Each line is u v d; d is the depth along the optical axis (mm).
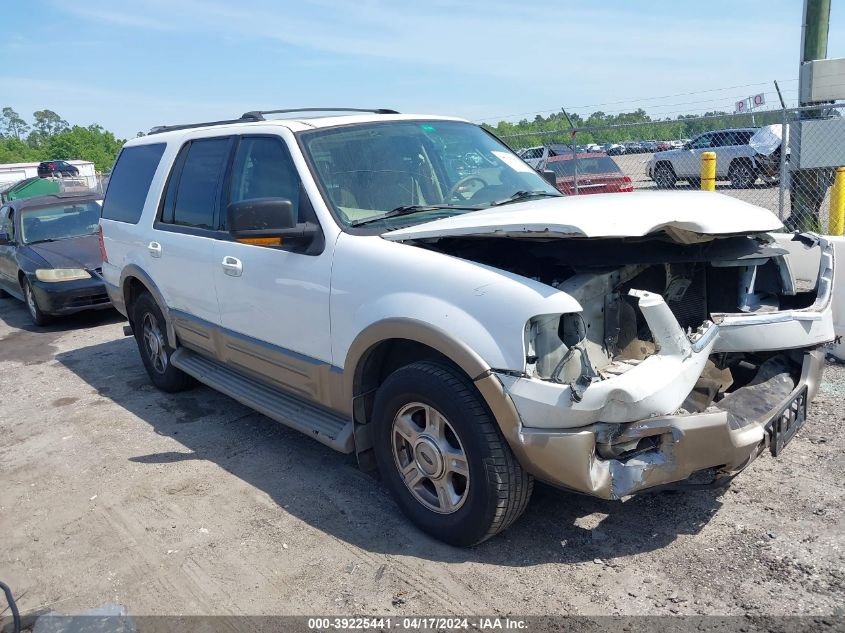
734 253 3439
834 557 3070
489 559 3240
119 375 6738
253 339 4340
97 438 5121
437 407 3145
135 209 5684
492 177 4438
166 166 5301
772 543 3203
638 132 15102
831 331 3566
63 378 6809
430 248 3391
